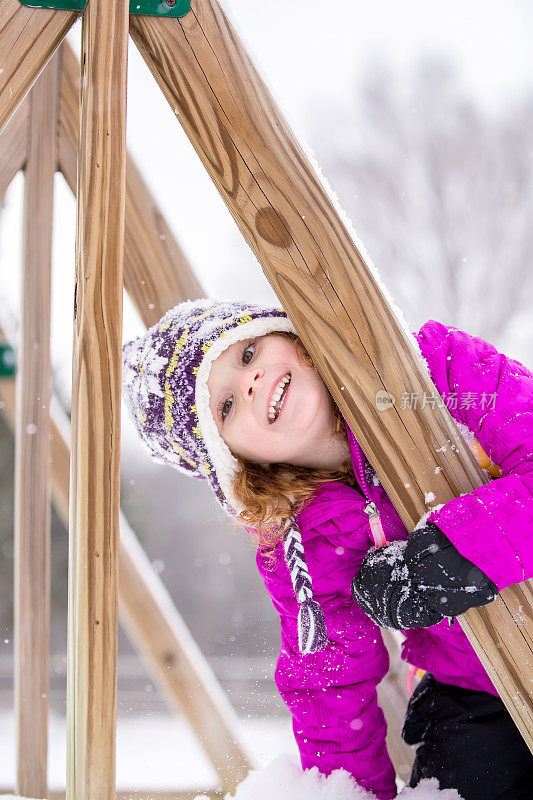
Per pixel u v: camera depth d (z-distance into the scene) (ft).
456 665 4.73
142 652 6.56
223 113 3.46
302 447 4.57
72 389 3.28
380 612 3.69
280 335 4.62
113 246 3.24
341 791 4.54
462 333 4.52
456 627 4.62
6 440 26.17
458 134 19.16
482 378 4.24
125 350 5.31
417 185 19.13
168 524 29.89
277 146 3.48
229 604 28.30
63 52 5.80
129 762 10.73
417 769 4.83
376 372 3.51
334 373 3.51
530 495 3.57
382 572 3.70
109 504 3.19
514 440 4.05
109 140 3.24
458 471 3.60
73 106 5.96
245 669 21.01
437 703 4.91
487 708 4.68
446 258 18.84
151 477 30.71
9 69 3.35
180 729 13.23
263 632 27.66
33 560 6.43
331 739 4.72
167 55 3.45
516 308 18.58
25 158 6.08
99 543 3.18
